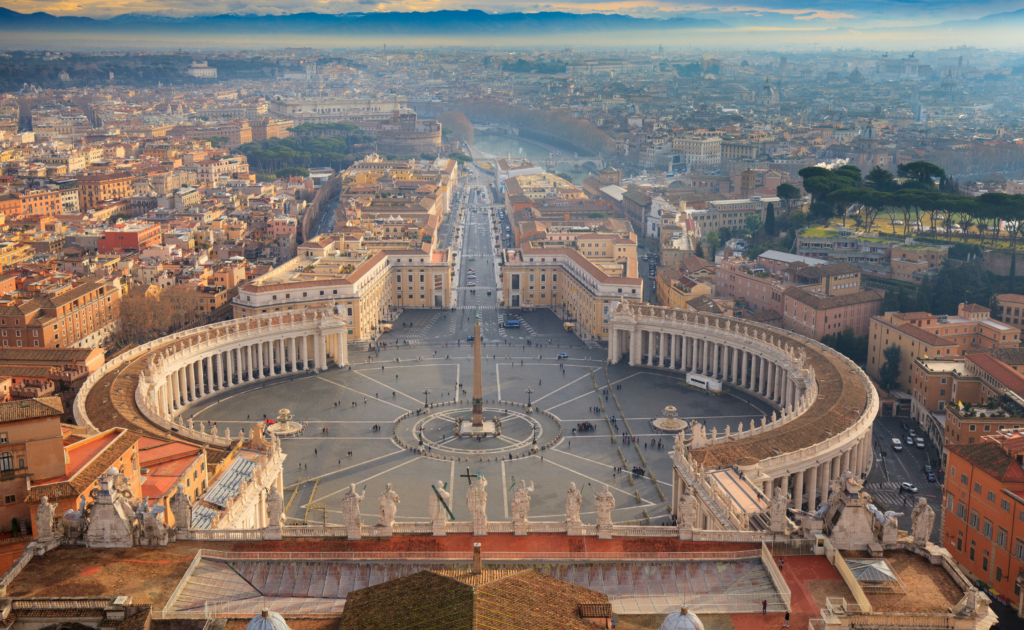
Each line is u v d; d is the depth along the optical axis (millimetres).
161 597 105188
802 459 176000
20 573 109188
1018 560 151000
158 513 120625
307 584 113000
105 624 97500
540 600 96312
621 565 115438
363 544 119750
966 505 165500
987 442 166375
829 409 198125
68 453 143375
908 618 97188
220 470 167000
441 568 114062
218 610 104625
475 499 122875
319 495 191250
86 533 115875
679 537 121000
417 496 190125
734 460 168500
